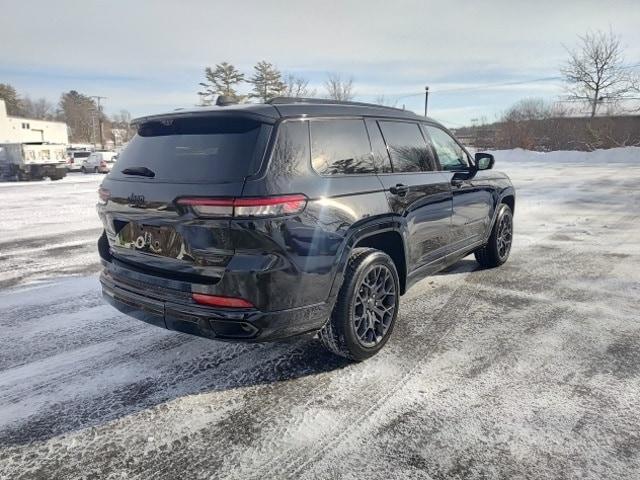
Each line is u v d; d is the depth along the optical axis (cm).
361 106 342
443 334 362
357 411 262
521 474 211
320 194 274
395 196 334
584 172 2070
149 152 294
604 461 218
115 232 303
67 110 10738
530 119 3875
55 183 2120
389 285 332
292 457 225
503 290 467
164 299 270
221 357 330
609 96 3706
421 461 221
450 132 461
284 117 273
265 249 247
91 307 432
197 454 228
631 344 341
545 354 327
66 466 220
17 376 304
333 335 302
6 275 539
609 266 551
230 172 251
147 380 298
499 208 522
